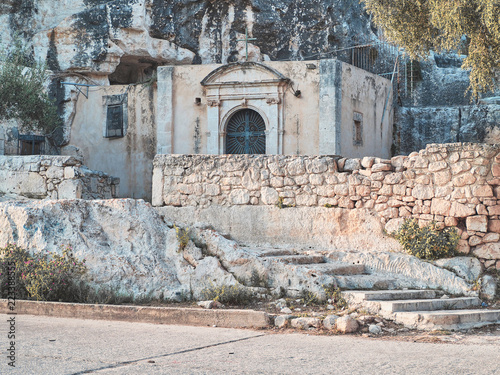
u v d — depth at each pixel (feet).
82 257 32.37
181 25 83.15
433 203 36.01
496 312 27.76
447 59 100.07
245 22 83.20
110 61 80.74
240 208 40.52
